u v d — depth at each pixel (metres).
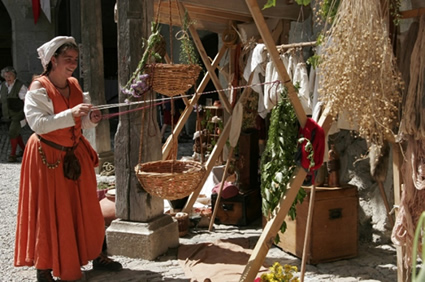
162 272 4.12
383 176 4.24
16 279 4.05
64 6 20.84
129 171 4.54
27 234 3.72
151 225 4.48
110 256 4.53
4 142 13.65
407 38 2.96
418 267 3.91
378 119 2.70
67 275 3.69
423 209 3.05
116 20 4.99
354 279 3.89
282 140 3.46
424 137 2.85
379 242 4.77
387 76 2.61
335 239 4.30
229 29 5.94
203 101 13.19
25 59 17.69
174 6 5.35
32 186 3.68
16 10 17.48
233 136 5.48
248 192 5.59
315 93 4.05
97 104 9.16
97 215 3.94
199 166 3.74
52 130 3.54
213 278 3.94
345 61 2.60
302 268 3.54
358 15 2.55
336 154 4.37
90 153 3.99
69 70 3.70
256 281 3.33
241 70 5.82
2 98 10.24
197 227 5.46
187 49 4.42
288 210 3.41
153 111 4.59
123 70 4.51
